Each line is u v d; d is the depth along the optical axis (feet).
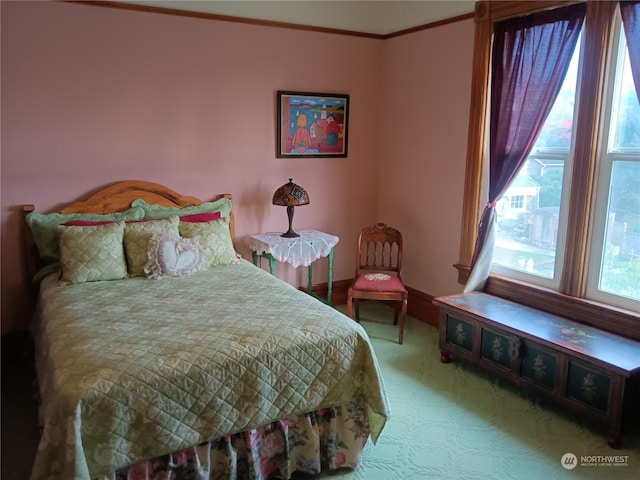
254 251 13.39
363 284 12.87
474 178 12.28
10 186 10.96
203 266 11.12
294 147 14.06
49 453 6.08
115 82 11.60
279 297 9.25
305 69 13.85
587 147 9.80
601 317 9.87
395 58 14.55
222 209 12.85
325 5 13.74
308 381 7.52
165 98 12.19
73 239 10.28
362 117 15.03
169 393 6.54
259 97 13.34
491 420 9.27
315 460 7.68
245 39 12.91
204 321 8.00
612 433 8.41
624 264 9.68
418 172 14.17
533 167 11.14
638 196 9.32
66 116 11.25
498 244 12.15
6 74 10.57
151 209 12.05
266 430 7.45
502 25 11.27
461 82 12.53
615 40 9.39
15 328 11.48
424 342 12.82
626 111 9.40
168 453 6.63
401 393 10.24
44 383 7.33
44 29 10.77
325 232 15.06
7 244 11.12
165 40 11.98
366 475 7.80
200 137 12.76
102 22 11.27
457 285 13.30
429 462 8.09
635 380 8.42
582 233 10.09
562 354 9.03
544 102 10.44
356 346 7.90
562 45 10.03
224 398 6.91
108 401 6.18
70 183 11.51
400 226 15.05
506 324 10.07
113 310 8.54
